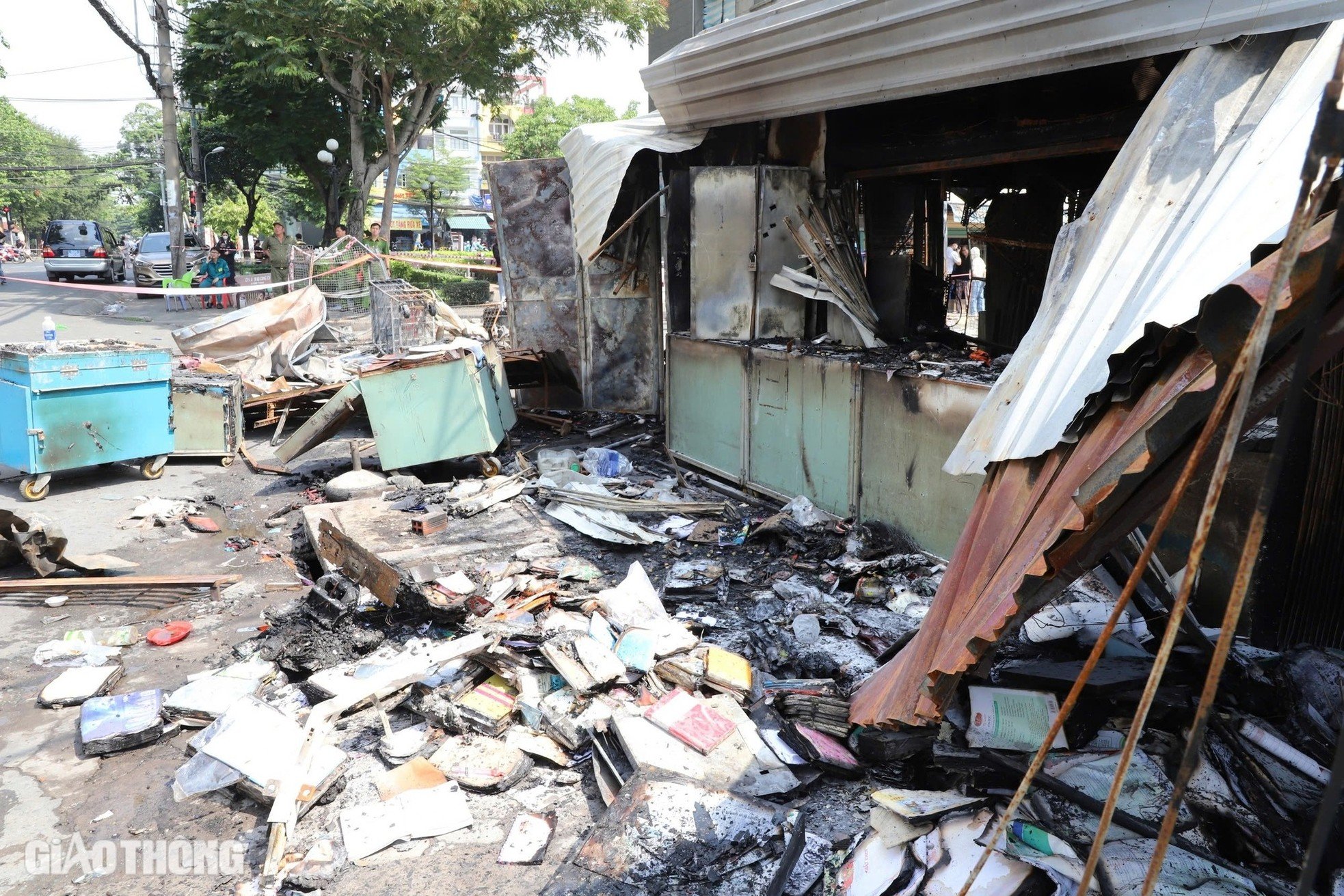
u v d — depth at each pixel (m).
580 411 10.24
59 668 4.53
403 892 2.94
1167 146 3.43
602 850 3.00
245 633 4.94
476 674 4.18
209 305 19.08
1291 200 2.66
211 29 19.67
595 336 9.82
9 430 7.27
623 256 9.58
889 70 5.27
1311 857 1.25
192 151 28.88
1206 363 2.16
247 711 3.80
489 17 17.72
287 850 3.16
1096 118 4.80
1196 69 3.55
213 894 2.99
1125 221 3.37
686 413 7.74
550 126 55.50
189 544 6.40
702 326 7.17
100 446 7.45
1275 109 3.12
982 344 6.62
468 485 7.25
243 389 9.76
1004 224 6.78
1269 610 3.99
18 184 74.44
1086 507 2.14
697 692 4.00
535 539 6.11
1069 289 3.47
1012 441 3.12
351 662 4.41
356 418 9.88
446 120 22.69
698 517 6.57
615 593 4.84
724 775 3.40
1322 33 3.20
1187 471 1.60
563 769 3.62
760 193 6.70
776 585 5.17
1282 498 3.90
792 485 6.49
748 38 6.16
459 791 3.43
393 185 20.77
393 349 11.95
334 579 4.90
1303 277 1.56
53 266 28.80
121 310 18.77
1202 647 3.58
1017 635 3.94
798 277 6.62
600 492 6.89
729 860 2.96
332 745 3.68
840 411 5.86
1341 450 3.70
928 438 5.16
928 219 6.88
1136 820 2.81
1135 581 1.75
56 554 5.67
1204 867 2.63
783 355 6.34
